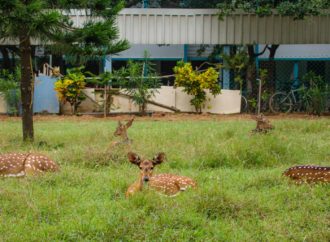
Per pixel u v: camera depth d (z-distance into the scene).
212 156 11.82
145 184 8.78
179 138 14.90
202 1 28.72
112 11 14.44
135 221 7.42
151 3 29.20
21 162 9.96
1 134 16.20
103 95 24.09
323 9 24.89
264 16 25.36
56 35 13.83
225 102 25.02
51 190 9.08
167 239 7.01
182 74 24.41
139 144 13.57
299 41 25.47
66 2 13.74
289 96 25.39
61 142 14.74
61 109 24.28
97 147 12.98
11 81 23.44
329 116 24.25
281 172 10.66
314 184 9.48
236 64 25.11
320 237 7.13
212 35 25.62
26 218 7.78
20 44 14.73
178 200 8.30
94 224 7.41
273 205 8.45
